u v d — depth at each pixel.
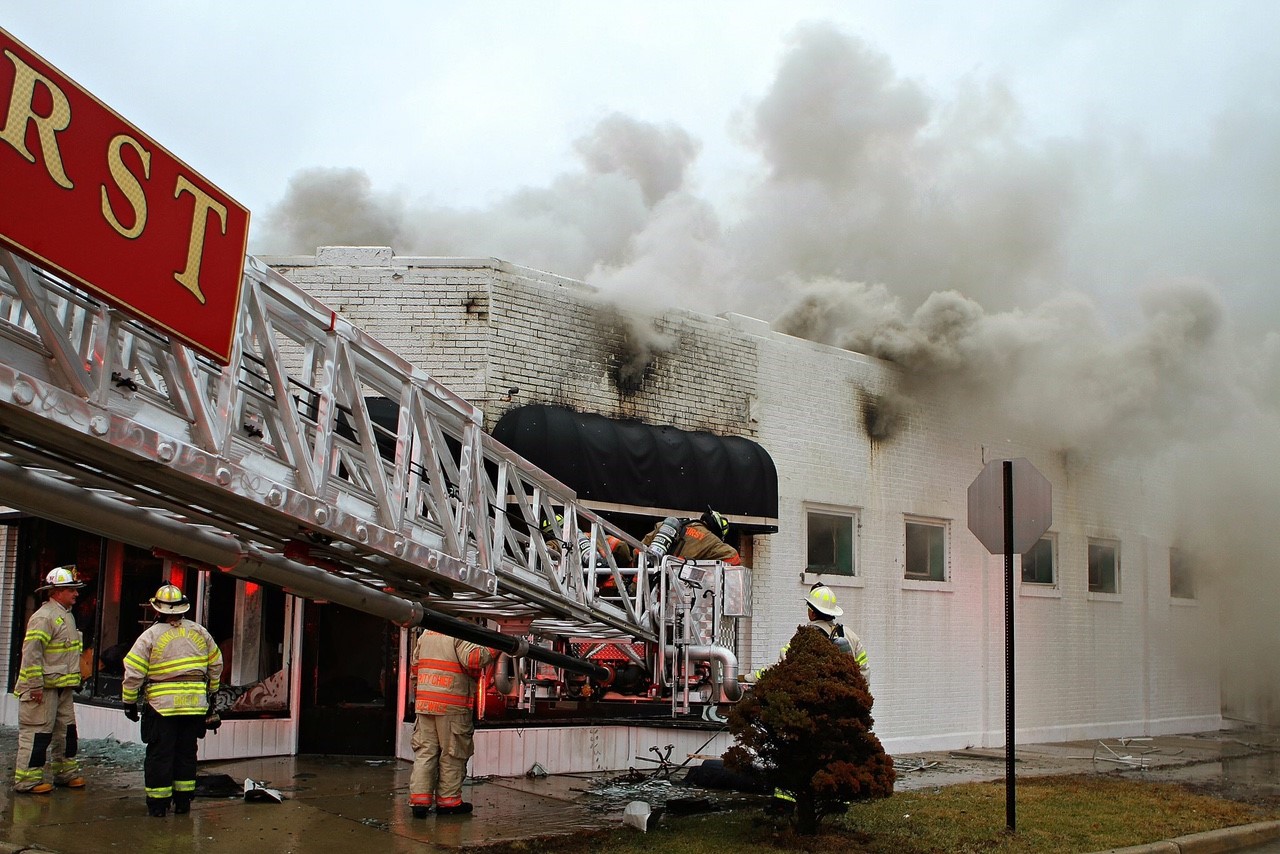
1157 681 16.03
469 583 5.94
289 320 4.83
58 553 10.70
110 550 9.95
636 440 10.04
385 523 5.27
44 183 3.29
